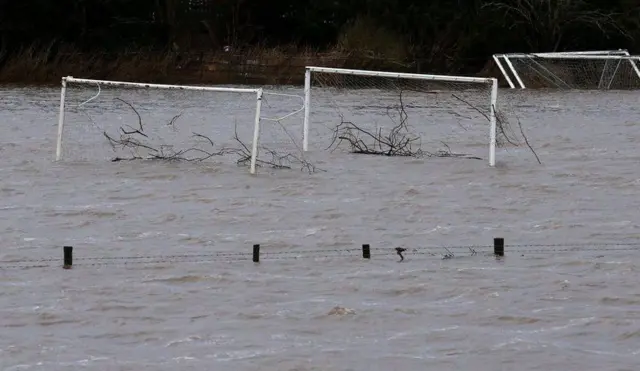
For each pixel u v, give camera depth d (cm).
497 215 3984
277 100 9719
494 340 2480
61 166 5075
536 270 3103
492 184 4662
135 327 2572
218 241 3522
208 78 13662
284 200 4253
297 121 7644
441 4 16250
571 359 2353
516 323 2603
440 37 15125
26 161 5228
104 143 5931
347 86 11119
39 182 4647
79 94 10275
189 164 5125
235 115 8044
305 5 16250
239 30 15875
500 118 5675
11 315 2658
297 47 15425
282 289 2900
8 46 13700
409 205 4166
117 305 2742
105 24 14662
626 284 2942
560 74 13375
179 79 13612
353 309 2708
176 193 4388
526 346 2436
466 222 3856
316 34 15800
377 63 13950
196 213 3994
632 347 2430
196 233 3650
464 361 2345
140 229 3716
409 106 8681
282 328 2566
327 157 5469
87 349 2420
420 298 2819
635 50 15962
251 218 3909
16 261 3219
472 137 6631
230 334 2522
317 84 11981
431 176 4859
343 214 3978
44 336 2505
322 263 3195
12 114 8006
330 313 2677
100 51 14075
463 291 2878
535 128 7412
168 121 7412
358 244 3478
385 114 8244
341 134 6681
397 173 4944
